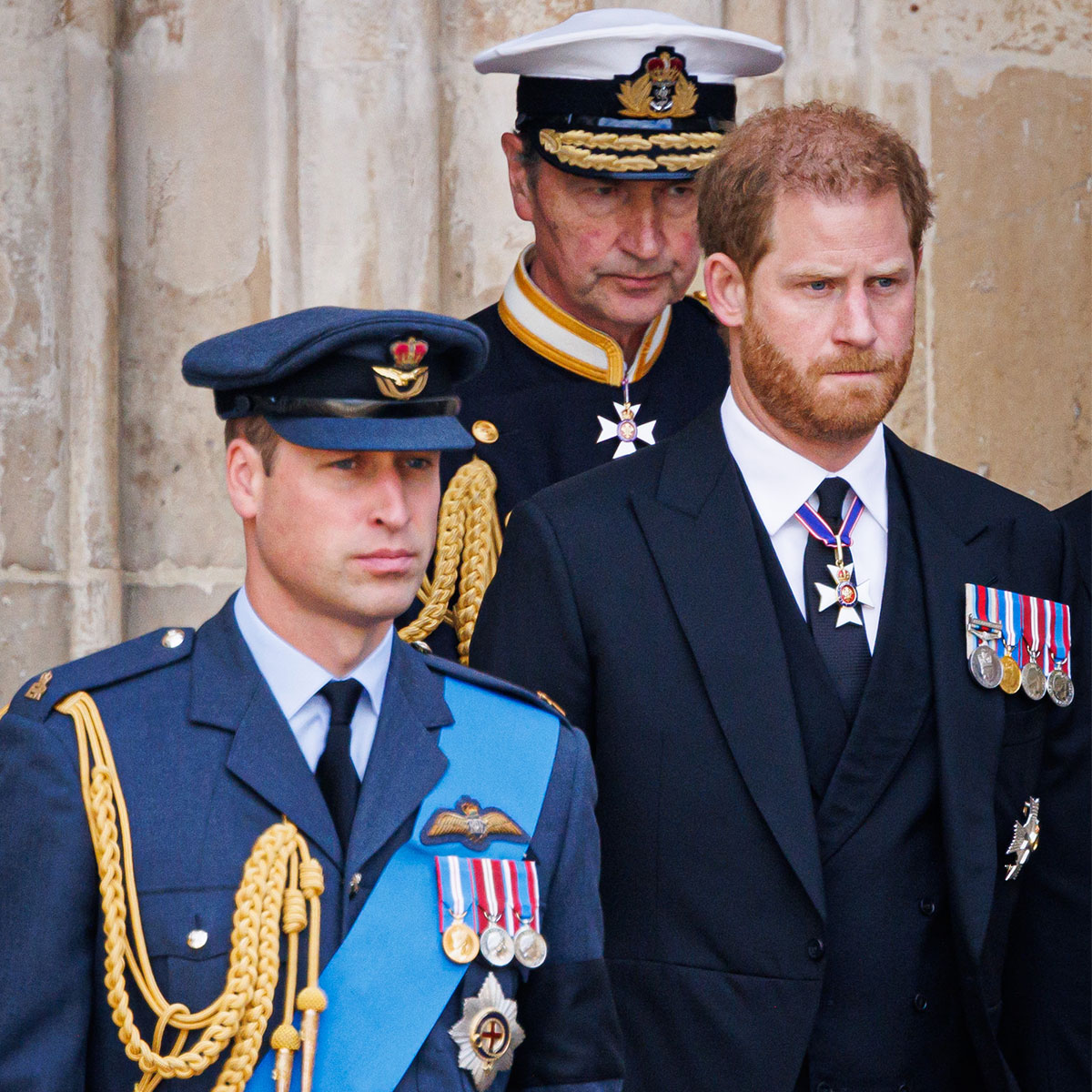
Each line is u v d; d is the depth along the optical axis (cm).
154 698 739
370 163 1341
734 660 881
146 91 1323
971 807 880
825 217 849
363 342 712
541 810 772
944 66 1432
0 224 1256
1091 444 1465
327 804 736
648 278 1117
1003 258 1446
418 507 727
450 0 1393
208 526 1330
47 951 695
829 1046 862
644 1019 871
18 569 1262
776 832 854
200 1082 696
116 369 1305
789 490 909
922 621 905
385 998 716
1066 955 952
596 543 919
